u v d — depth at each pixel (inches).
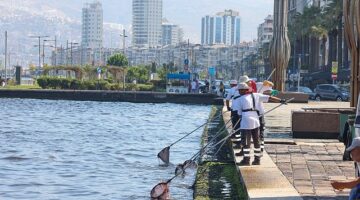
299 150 983.6
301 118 1149.7
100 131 1886.1
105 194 812.6
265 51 7716.5
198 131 1894.7
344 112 1173.1
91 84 4741.6
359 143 393.4
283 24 2484.0
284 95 2433.6
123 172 1006.4
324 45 5132.9
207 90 4446.4
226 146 1162.0
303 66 5457.7
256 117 814.5
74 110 3095.5
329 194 618.2
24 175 967.0
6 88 4569.4
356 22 1233.4
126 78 5620.1
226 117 1643.7
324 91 3344.0
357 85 1263.5
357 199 386.0
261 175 726.5
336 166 811.4
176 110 3186.5
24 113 2819.9
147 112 2992.1
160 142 1534.2
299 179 708.7
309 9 5349.4
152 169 1039.0
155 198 749.9
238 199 675.4
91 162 1131.9
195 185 784.3
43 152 1280.8
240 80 909.8
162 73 6737.2
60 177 952.9
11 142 1492.4
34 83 5743.1
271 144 1067.9
